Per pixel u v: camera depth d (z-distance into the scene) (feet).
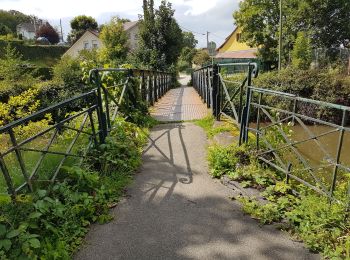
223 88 20.84
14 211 8.48
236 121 17.78
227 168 13.60
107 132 15.26
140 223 10.19
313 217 9.58
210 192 12.16
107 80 20.30
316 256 8.48
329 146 23.22
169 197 11.84
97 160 13.25
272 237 9.33
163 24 87.56
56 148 13.01
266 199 11.25
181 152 16.51
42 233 8.83
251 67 14.32
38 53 147.74
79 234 9.45
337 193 10.61
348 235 8.89
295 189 11.91
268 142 14.03
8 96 44.57
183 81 120.57
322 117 44.19
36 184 10.17
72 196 10.37
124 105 20.83
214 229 9.80
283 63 78.02
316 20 76.02
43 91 46.91
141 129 20.12
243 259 8.46
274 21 84.17
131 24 152.87
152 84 33.58
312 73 49.93
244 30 88.99
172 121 23.12
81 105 19.13
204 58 153.28
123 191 12.29
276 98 34.63
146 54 85.51
